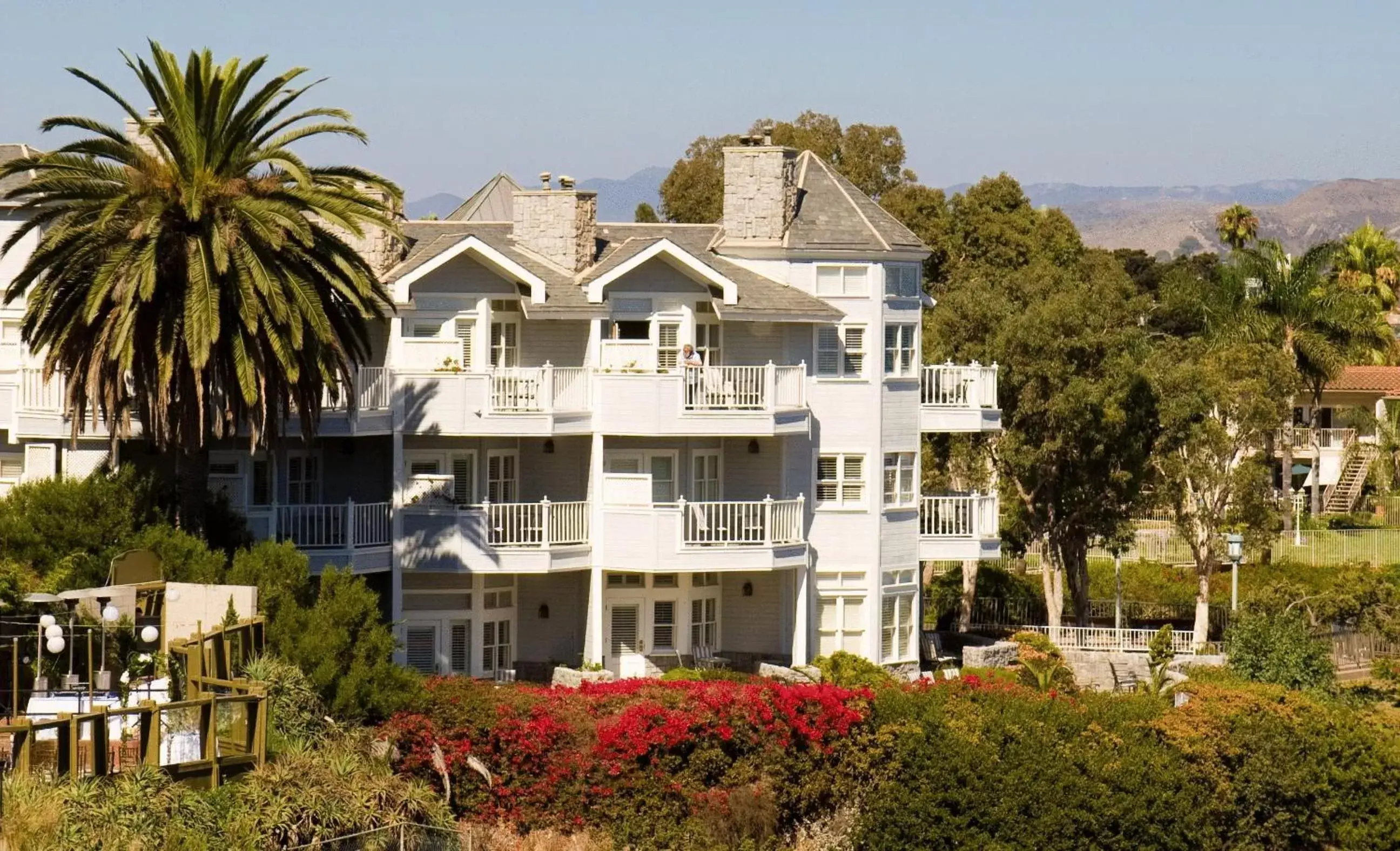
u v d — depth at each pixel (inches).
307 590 2363.4
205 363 2385.6
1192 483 3592.5
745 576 3048.7
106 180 2443.4
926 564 3996.1
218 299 2358.5
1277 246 4832.7
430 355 2851.9
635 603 2979.8
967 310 3560.5
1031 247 5191.9
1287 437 4761.3
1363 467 5285.4
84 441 2731.3
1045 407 3479.3
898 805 2341.3
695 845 2229.3
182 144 2436.0
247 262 2390.5
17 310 2888.8
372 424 2755.9
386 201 2908.5
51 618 2065.7
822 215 3112.7
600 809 2252.7
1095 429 3479.3
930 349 3550.7
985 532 3221.0
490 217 3494.1
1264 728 2605.8
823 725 2351.1
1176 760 2506.2
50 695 2103.8
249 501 2694.4
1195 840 2437.3
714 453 3058.6
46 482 2442.2
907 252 3117.6
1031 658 2940.5
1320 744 2620.6
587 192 3021.7
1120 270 5285.4
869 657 3078.2
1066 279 3690.9
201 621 2240.4
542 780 2256.4
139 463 2743.6
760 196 3073.3
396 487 2790.4
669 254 2933.1
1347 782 2625.5
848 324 3080.7
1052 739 2434.8
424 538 2792.8
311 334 2449.6
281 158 2453.2
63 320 2423.7
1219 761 2551.7
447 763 2246.6
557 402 2859.3
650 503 2886.3
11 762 1882.4
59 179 2406.5
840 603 3075.8
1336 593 3506.4
